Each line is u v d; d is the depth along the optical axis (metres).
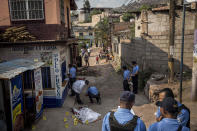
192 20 9.98
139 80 10.66
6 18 7.99
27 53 7.86
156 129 2.41
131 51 13.62
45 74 8.05
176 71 10.41
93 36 45.81
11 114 5.11
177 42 10.23
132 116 2.45
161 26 10.37
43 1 7.96
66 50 10.69
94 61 23.52
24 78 7.62
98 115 7.05
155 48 10.61
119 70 16.33
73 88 8.45
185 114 2.95
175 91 7.61
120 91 10.48
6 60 7.89
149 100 8.32
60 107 8.10
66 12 11.63
